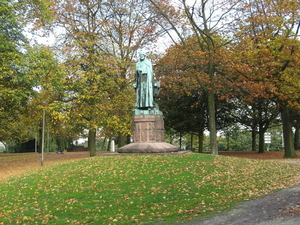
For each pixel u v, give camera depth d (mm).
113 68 30594
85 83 30344
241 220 9641
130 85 33094
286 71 27250
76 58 30797
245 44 26812
